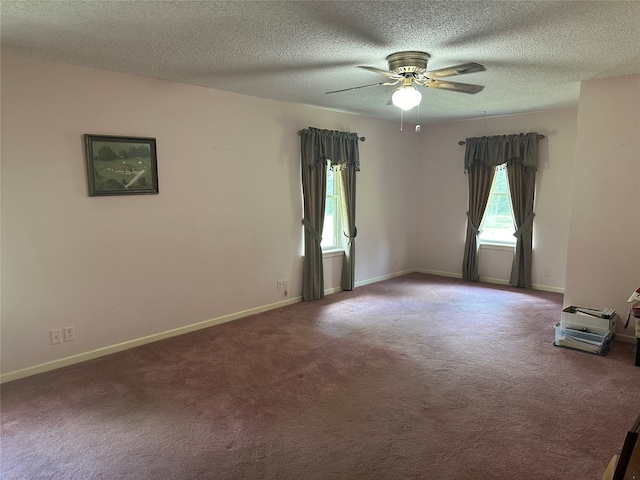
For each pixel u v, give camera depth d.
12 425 2.63
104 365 3.47
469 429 2.58
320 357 3.62
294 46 2.86
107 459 2.32
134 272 3.81
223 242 4.46
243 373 3.33
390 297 5.55
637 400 2.91
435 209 6.92
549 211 5.77
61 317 3.42
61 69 3.26
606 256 3.99
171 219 4.02
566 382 3.18
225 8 2.22
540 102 4.97
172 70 3.50
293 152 5.03
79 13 2.29
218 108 4.27
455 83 3.13
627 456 1.18
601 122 3.88
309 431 2.57
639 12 2.28
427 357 3.63
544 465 2.26
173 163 3.98
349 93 4.35
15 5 2.18
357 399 2.94
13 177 3.10
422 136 6.93
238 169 4.51
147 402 2.90
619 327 3.98
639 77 3.67
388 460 2.31
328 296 5.60
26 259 3.21
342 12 2.28
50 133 3.24
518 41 2.76
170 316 4.10
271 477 2.18
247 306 4.75
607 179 3.91
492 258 6.40
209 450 2.39
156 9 2.24
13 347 3.20
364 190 6.10
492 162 6.07
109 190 3.58
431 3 2.16
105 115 3.52
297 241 5.21
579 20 2.40
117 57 3.12
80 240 3.46
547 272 5.88
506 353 3.71
